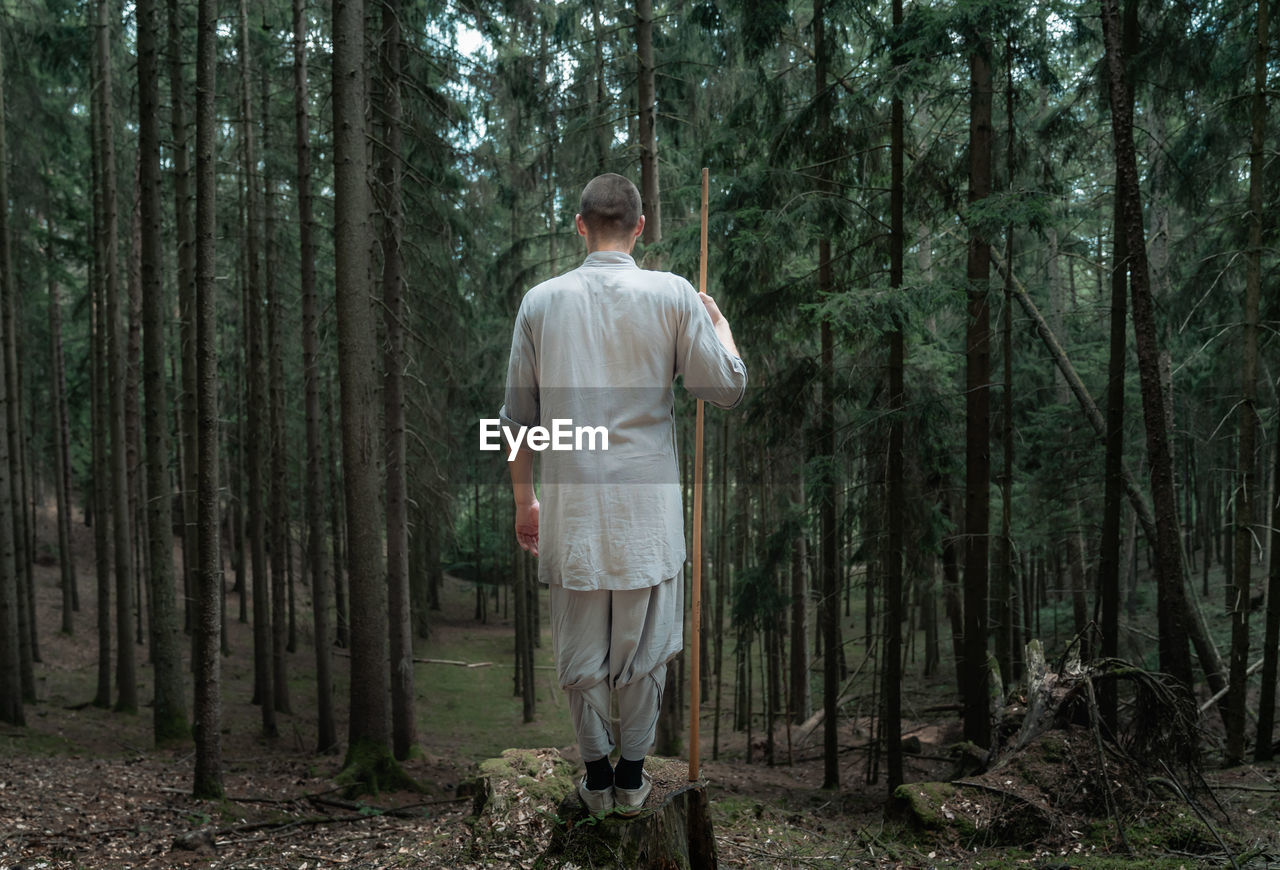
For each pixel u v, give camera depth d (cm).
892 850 543
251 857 582
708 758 1333
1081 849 543
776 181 880
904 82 758
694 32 1202
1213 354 1073
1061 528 1350
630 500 212
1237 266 873
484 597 3028
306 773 1034
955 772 822
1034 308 1027
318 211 1625
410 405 1330
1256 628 1526
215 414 709
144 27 1051
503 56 1297
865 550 986
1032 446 1352
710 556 1852
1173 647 740
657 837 243
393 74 1146
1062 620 1878
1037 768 607
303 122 1217
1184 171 883
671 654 228
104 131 1313
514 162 1356
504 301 1619
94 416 1440
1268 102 793
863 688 1677
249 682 1700
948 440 1023
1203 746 872
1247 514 764
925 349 1113
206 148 672
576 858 241
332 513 2027
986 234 752
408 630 1226
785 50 1205
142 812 708
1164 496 739
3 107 1271
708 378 216
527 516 232
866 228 934
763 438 1007
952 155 916
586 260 226
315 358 1302
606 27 1252
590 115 1228
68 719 1225
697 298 217
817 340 1177
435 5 1236
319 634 1269
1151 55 799
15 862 562
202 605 754
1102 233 1423
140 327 1511
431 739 1536
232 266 1797
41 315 2103
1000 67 838
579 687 225
